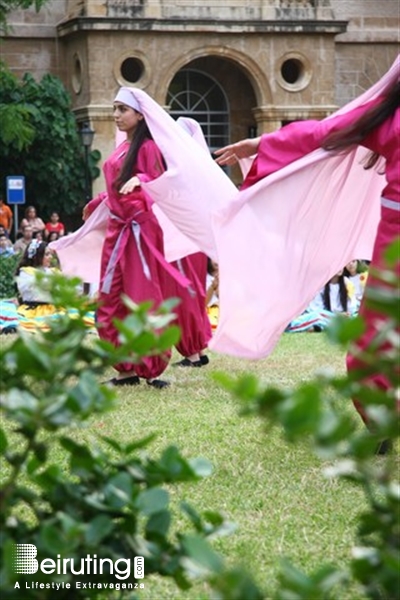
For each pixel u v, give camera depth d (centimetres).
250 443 938
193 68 3722
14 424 1014
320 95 3722
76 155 3462
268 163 957
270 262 960
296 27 3662
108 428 1007
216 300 2122
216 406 1141
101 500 455
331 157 934
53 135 3391
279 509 745
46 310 2050
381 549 405
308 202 959
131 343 429
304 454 886
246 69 3659
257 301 963
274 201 957
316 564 633
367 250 1000
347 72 3831
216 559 392
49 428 419
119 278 1303
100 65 3512
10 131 3138
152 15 3528
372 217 988
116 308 1298
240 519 722
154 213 1321
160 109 1270
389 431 386
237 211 959
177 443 943
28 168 3409
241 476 826
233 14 3609
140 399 1197
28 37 3603
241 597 377
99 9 3491
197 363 1484
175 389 1273
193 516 462
